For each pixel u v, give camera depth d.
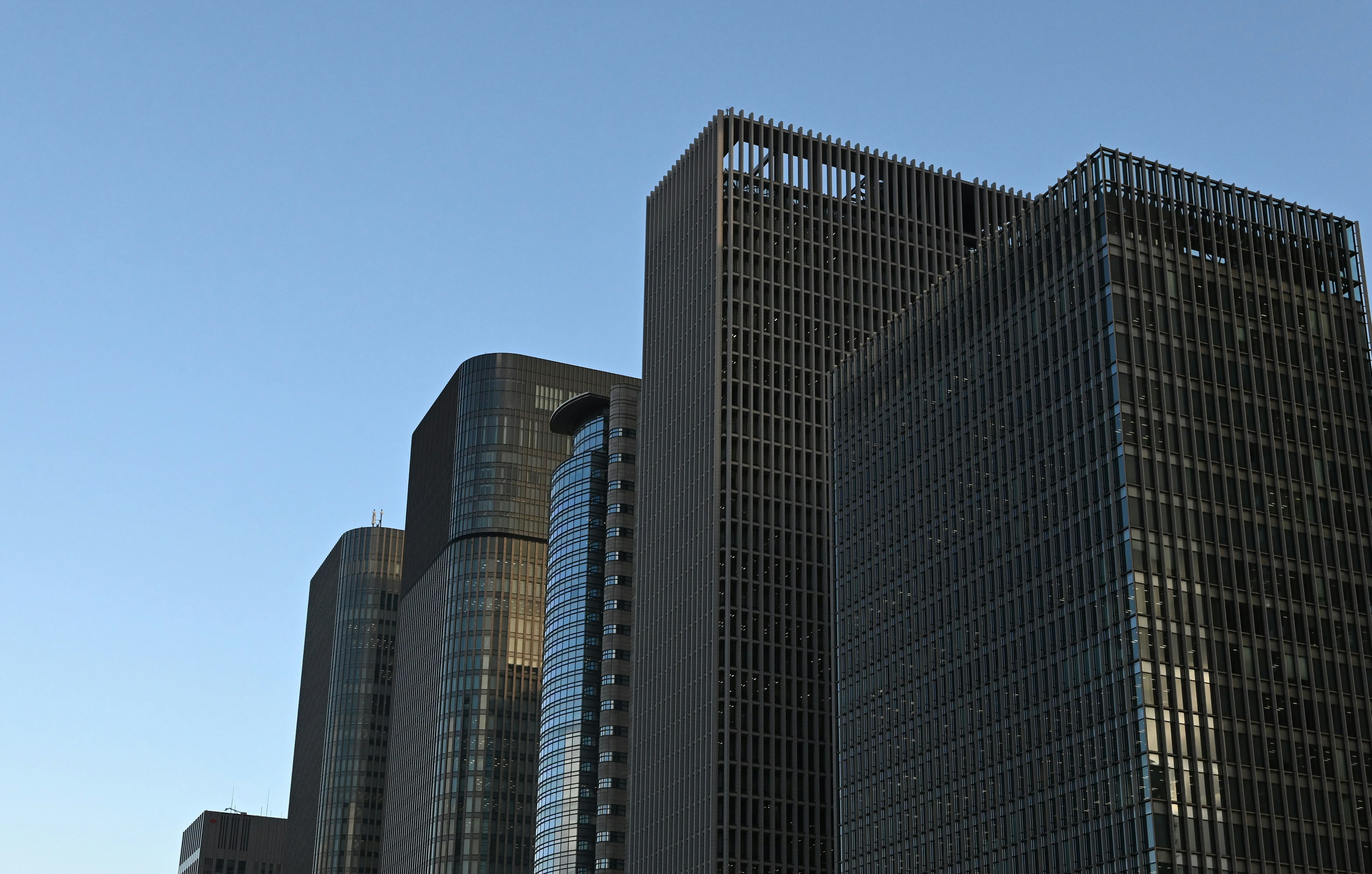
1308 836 122.56
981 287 151.88
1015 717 135.75
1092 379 134.25
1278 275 142.12
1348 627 131.50
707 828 169.62
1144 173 139.62
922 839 145.25
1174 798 119.44
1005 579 140.50
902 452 159.75
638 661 193.12
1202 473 131.12
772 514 183.00
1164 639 124.25
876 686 157.00
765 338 190.12
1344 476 137.12
